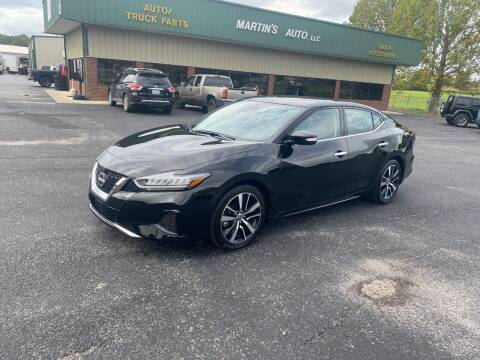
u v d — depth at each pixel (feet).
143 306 9.37
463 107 75.46
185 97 61.67
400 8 112.78
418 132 57.06
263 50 77.36
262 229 14.76
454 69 100.58
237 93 54.44
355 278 11.57
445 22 98.63
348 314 9.73
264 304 9.86
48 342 7.95
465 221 17.67
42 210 14.89
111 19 58.49
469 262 13.28
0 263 10.80
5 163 21.31
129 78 49.88
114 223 11.75
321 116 15.44
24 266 10.73
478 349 8.79
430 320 9.75
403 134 19.52
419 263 12.93
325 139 15.33
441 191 22.90
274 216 13.87
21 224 13.46
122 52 63.00
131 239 12.85
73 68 78.38
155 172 11.27
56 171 20.51
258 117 15.17
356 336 8.90
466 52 97.55
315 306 9.96
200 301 9.76
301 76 84.12
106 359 7.63
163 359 7.73
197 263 11.67
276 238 14.02
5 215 14.15
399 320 9.64
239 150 12.65
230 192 12.10
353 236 14.82
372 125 18.07
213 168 11.72
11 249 11.63
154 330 8.56
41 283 9.98
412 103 138.82
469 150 41.98
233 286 10.58
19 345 7.80
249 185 12.65
